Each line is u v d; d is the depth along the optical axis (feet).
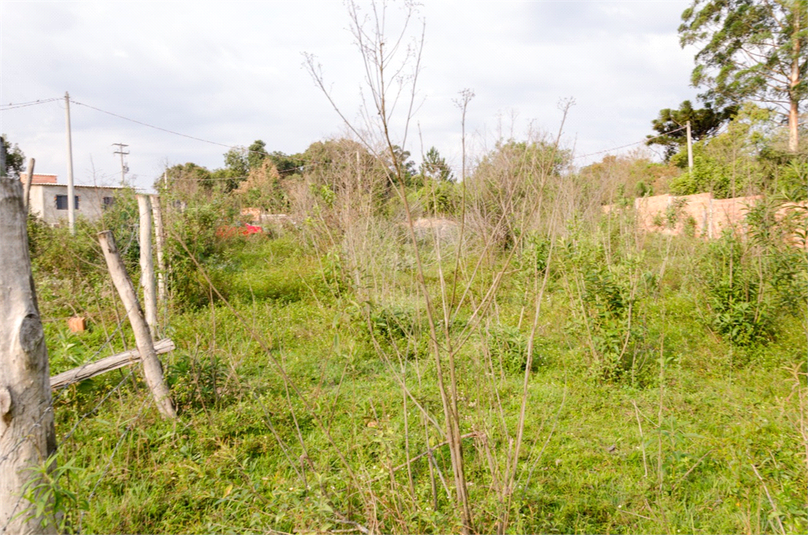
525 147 11.84
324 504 8.94
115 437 13.42
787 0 70.64
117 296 25.22
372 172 30.27
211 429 13.88
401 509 9.36
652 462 13.38
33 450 7.77
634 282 19.35
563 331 22.72
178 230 27.12
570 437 14.64
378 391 16.96
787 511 10.39
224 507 11.40
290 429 14.58
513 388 17.99
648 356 19.72
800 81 71.31
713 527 10.80
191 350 16.80
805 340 20.52
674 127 106.22
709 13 78.79
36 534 7.64
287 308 27.12
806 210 21.93
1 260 7.55
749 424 14.35
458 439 8.46
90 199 32.45
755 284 22.29
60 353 15.64
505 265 8.90
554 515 11.19
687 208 44.93
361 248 27.61
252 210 71.82
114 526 10.31
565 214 28.48
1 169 7.90
